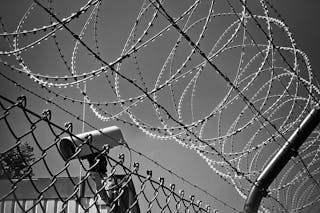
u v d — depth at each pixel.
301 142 4.70
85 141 2.35
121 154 2.67
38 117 2.04
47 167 2.14
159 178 3.11
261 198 4.63
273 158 4.69
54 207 5.50
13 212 5.58
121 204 3.62
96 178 3.62
